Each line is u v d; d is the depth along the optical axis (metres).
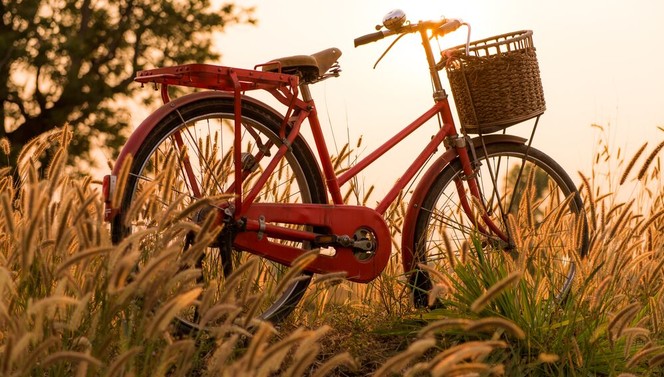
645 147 5.04
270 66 4.62
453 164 5.34
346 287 5.13
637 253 5.22
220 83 4.40
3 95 21.70
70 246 3.97
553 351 4.41
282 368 4.29
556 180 5.61
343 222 4.74
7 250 4.20
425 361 4.48
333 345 4.62
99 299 3.52
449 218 5.16
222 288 4.37
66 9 22.91
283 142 4.62
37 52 21.56
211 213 3.58
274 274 4.86
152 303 3.31
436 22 5.23
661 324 4.89
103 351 3.21
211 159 4.62
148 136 4.21
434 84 5.34
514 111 5.31
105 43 23.64
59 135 4.39
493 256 4.97
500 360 4.38
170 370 3.95
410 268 5.11
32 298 3.51
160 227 3.55
